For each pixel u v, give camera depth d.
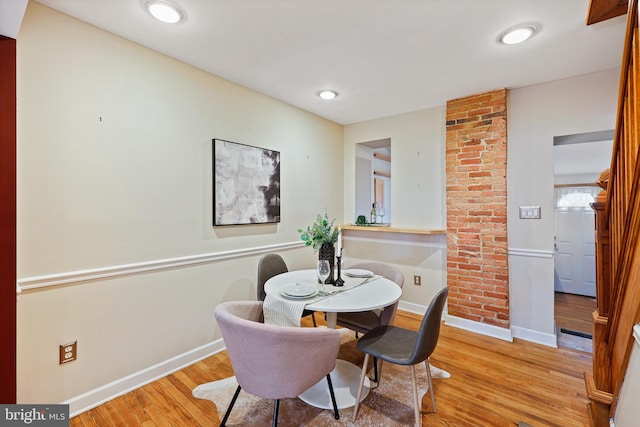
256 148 2.84
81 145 1.77
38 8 1.61
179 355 2.26
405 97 3.03
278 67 2.36
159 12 1.68
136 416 1.73
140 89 2.03
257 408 1.79
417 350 1.48
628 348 1.35
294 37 1.94
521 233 2.79
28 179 1.58
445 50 2.10
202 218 2.42
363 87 2.78
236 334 1.36
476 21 1.76
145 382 2.05
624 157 1.43
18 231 1.55
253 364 1.38
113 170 1.90
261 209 2.90
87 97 1.79
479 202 2.92
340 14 1.69
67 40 1.71
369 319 2.10
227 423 1.66
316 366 1.46
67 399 1.72
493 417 1.72
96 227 1.83
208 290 2.46
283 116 3.18
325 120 3.79
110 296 1.89
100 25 1.81
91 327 1.81
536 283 2.73
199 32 1.88
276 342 1.30
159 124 2.13
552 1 1.58
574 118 2.55
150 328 2.09
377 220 4.61
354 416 1.68
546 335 2.68
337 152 4.02
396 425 1.64
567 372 2.20
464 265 3.02
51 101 1.65
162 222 2.16
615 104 2.40
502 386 2.02
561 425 1.66
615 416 1.52
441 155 3.29
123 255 1.95
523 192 2.78
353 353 2.46
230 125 2.63
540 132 2.70
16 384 1.49
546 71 2.45
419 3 1.60
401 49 2.08
